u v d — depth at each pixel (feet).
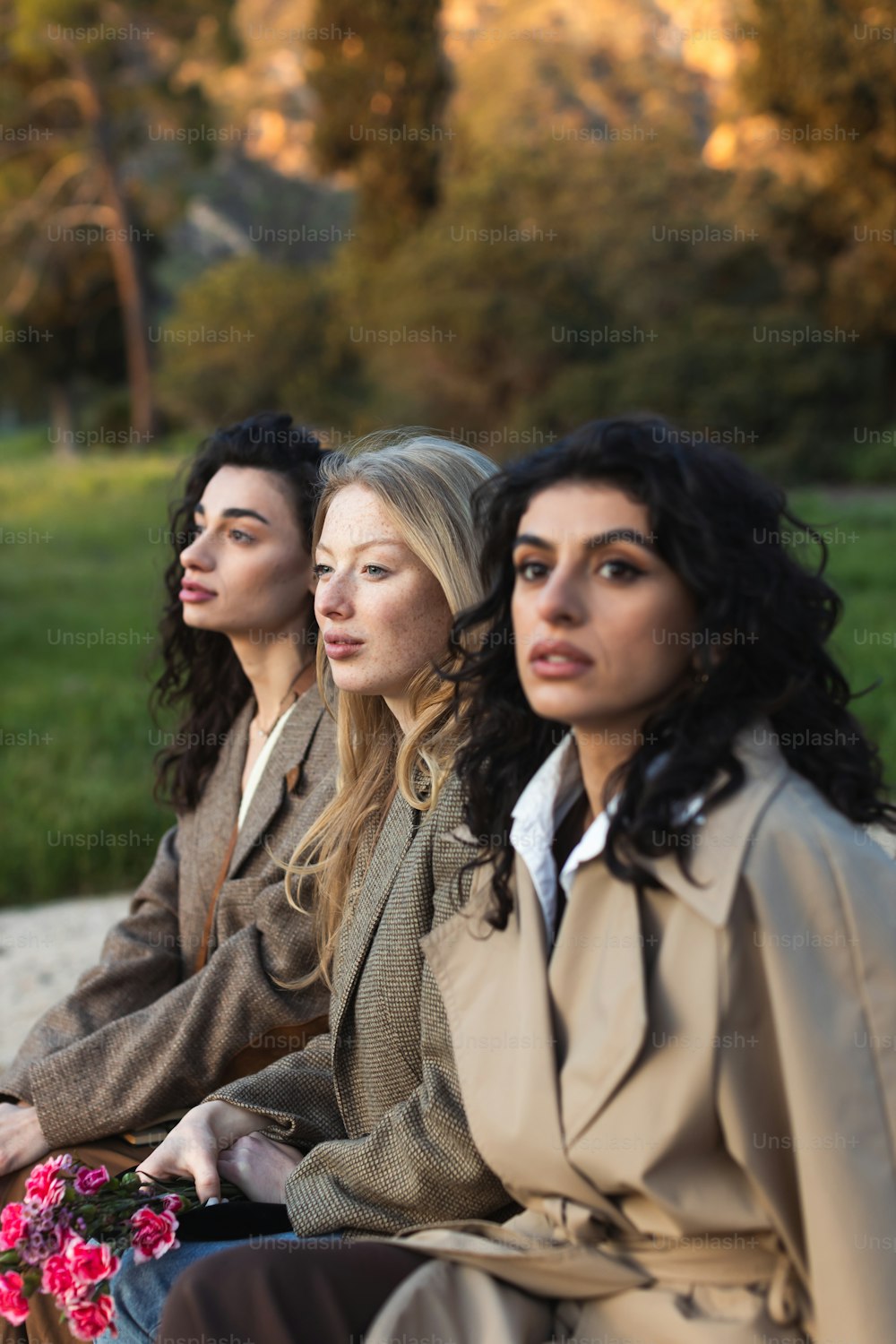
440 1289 5.15
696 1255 5.00
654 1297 4.99
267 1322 5.11
